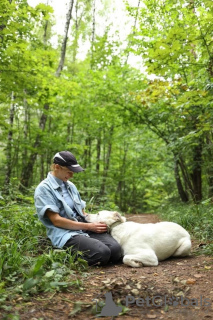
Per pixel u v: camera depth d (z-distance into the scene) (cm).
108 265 358
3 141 1154
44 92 802
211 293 250
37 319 203
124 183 1809
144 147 1382
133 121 1107
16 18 628
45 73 770
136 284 271
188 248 381
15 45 650
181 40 520
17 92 794
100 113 1205
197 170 1042
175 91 774
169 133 1031
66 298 241
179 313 217
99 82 1116
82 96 1179
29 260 305
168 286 270
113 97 1115
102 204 831
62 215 371
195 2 657
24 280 265
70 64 1507
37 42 917
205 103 562
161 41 512
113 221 378
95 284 276
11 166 1201
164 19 924
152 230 379
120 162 1691
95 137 1429
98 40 1361
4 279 265
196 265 342
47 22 1365
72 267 323
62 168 371
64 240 352
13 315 201
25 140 1079
